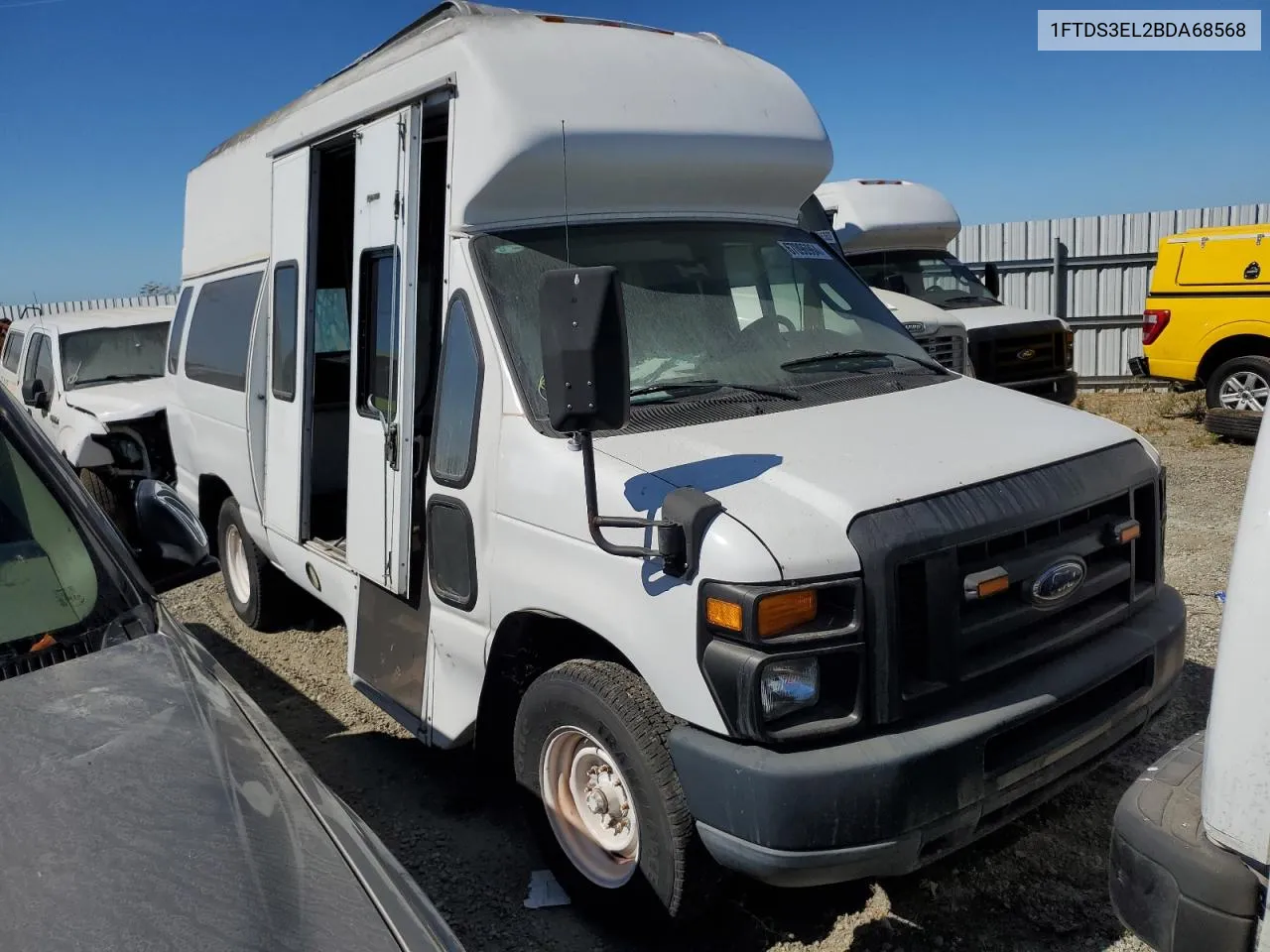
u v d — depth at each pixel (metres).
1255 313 10.82
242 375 5.66
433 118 4.18
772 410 3.52
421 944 1.78
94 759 1.95
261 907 1.66
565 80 3.78
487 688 3.68
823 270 4.46
